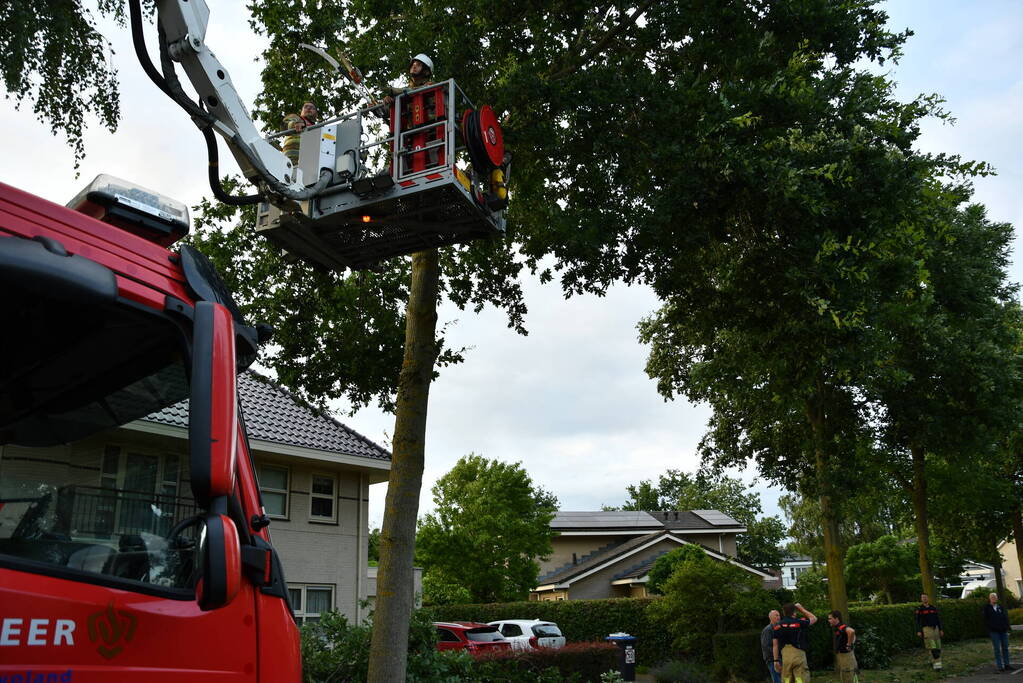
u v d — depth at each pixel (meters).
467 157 7.02
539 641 24.45
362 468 19.78
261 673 2.76
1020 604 50.62
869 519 27.25
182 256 2.98
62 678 2.26
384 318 11.52
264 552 2.86
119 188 3.36
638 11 10.70
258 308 10.95
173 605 2.57
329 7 10.49
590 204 10.04
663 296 10.49
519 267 12.20
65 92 8.98
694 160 8.98
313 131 6.49
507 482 34.38
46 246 2.48
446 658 11.81
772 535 71.31
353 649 11.17
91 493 2.64
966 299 20.36
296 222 6.53
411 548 9.77
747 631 21.88
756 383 20.86
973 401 21.39
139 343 2.77
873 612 25.98
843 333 9.51
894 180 8.91
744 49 10.13
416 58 6.56
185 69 5.22
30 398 2.67
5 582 2.25
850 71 9.57
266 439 17.61
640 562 38.16
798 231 9.20
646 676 23.39
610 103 9.28
